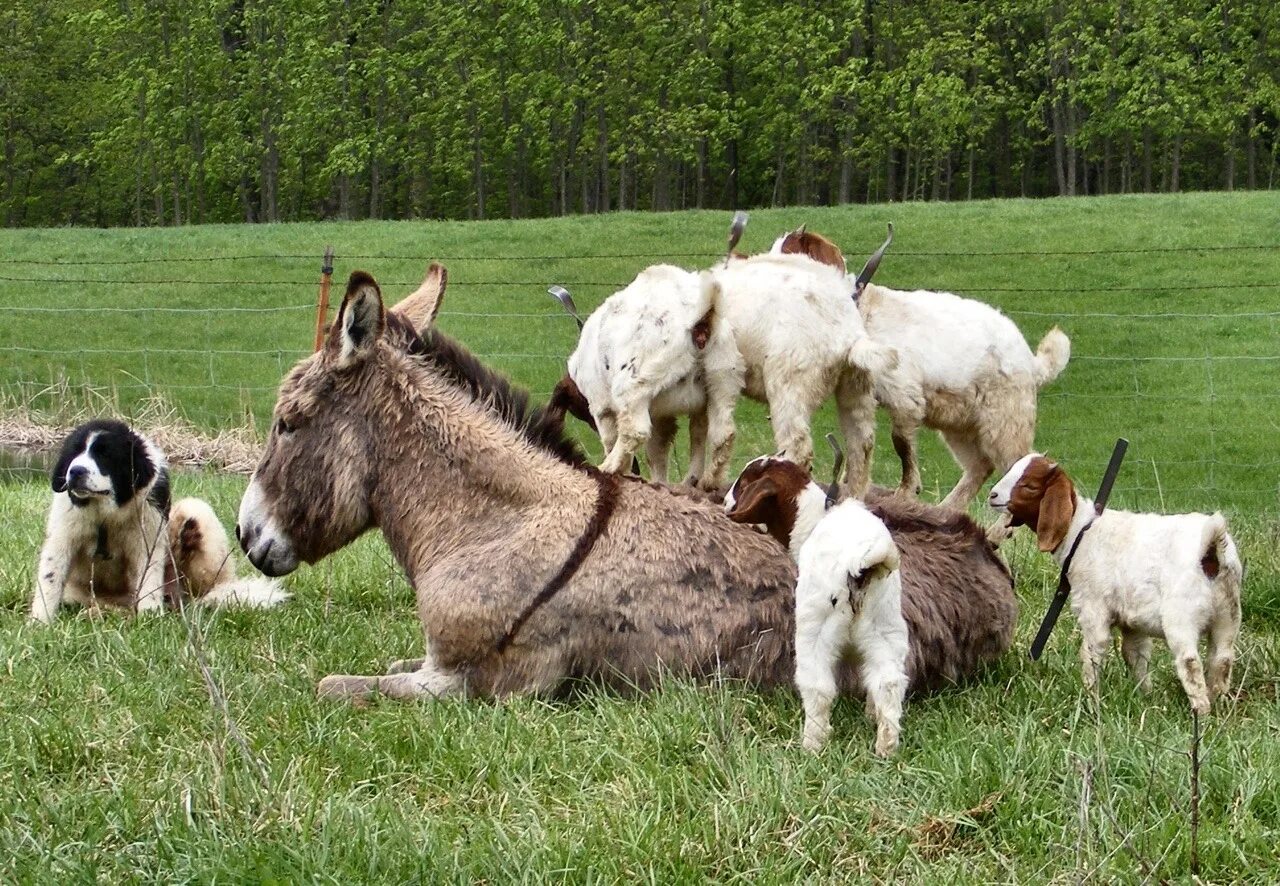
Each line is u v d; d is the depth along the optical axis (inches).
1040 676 215.2
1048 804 160.1
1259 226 1096.2
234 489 406.9
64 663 210.1
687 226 1221.1
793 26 1828.2
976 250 1063.6
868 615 175.6
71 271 1077.1
